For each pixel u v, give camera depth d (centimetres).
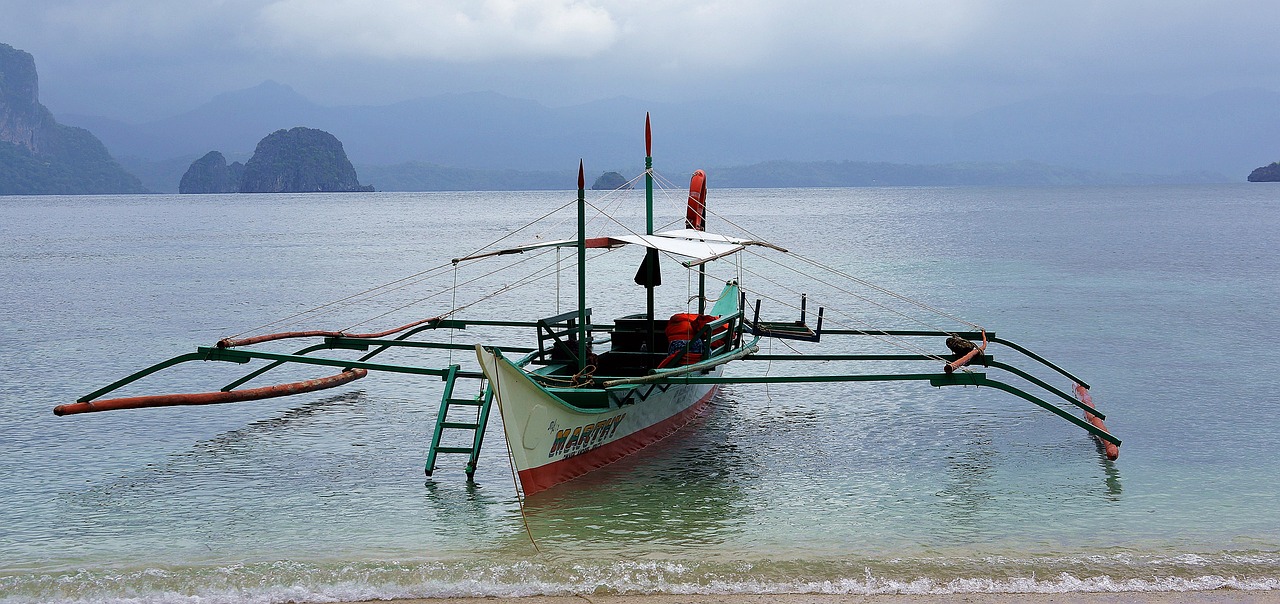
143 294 3775
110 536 1219
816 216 11606
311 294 3772
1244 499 1337
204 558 1142
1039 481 1429
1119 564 1090
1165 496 1354
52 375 2209
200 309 3338
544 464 1355
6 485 1426
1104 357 2356
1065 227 8294
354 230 8981
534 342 2594
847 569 1080
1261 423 1736
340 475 1470
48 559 1140
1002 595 1018
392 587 1036
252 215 13588
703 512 1298
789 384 2095
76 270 4800
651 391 1566
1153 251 5534
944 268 4641
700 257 1562
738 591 1031
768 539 1195
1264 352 2394
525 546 1174
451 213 14162
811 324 2934
